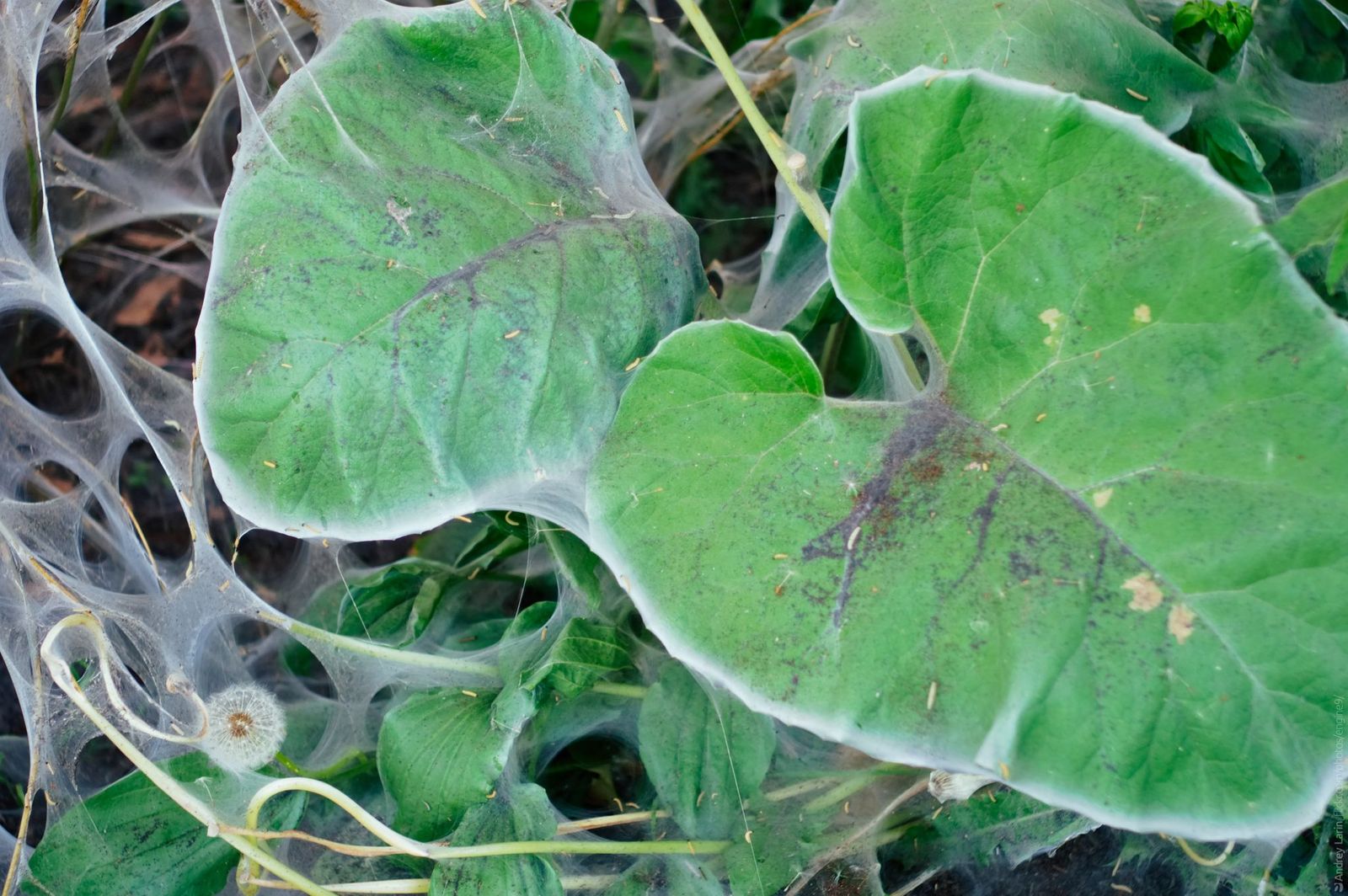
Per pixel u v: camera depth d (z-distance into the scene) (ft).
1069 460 2.93
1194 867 3.29
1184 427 2.91
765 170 4.12
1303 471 2.86
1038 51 3.30
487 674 3.35
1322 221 3.06
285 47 3.96
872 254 2.98
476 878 3.13
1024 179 2.96
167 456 3.54
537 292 3.10
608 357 3.12
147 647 3.45
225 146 4.33
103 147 4.16
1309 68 3.72
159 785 3.13
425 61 3.22
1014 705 2.83
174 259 4.31
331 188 3.09
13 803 3.73
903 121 2.94
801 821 3.26
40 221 3.59
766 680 2.89
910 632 2.88
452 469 3.04
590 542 3.01
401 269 3.07
